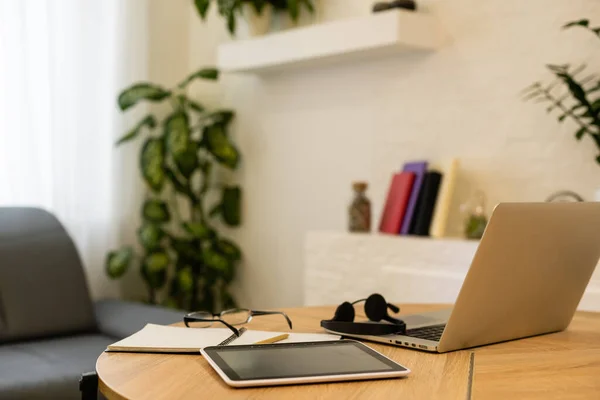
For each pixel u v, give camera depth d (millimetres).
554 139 2361
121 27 3344
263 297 3457
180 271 3334
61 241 2674
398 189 2662
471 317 1149
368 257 2594
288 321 1347
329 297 2742
